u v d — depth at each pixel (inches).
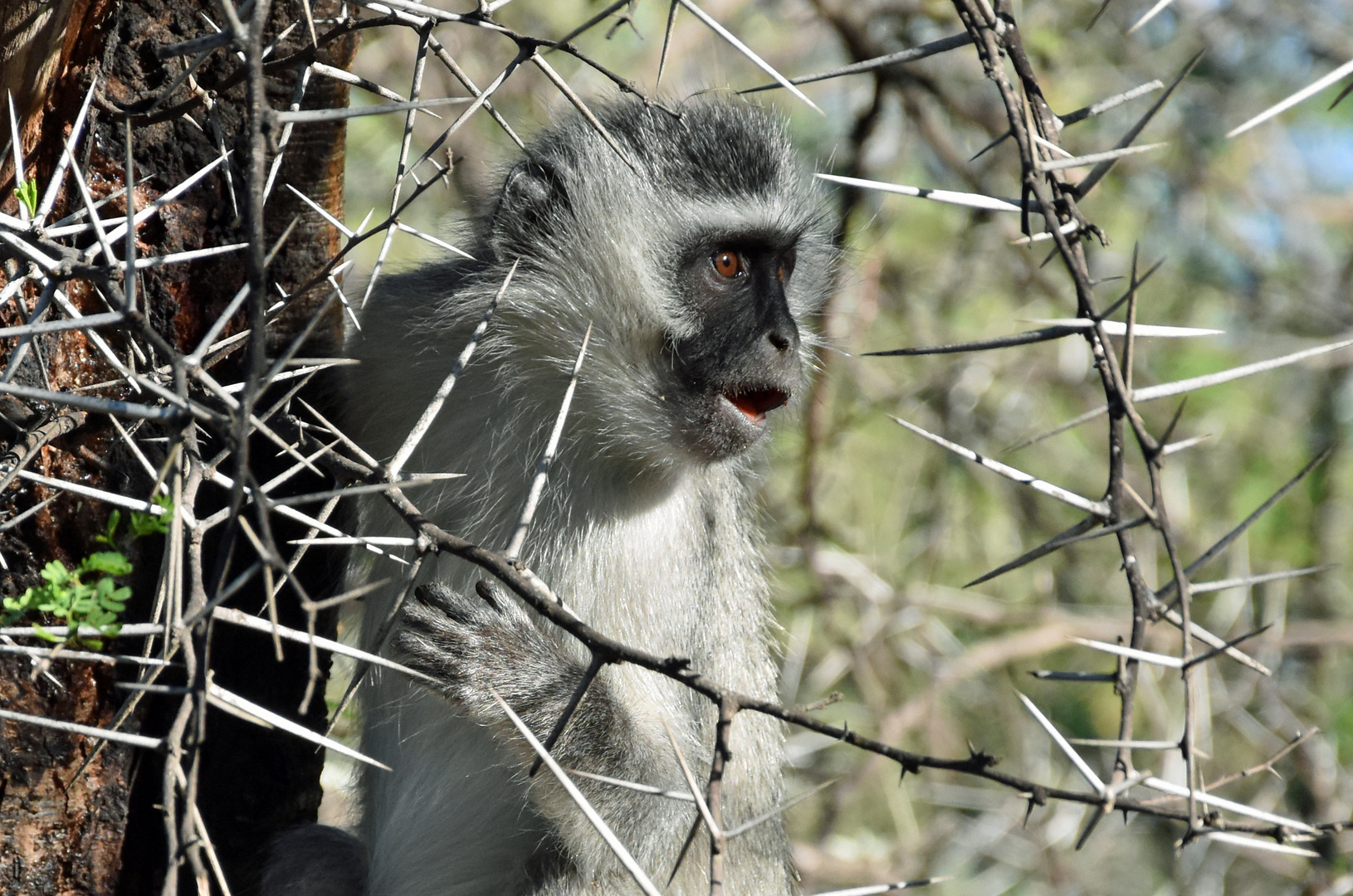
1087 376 517.0
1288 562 526.0
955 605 466.6
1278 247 575.8
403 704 301.1
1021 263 519.5
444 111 489.7
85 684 241.6
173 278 258.5
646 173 344.5
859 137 463.5
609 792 280.7
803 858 440.8
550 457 193.2
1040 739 513.3
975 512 543.2
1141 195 551.8
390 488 166.7
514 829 311.1
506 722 268.8
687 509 337.7
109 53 245.6
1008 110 188.5
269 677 287.3
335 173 289.1
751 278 344.2
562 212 339.3
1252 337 552.4
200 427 260.2
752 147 357.1
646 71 492.7
